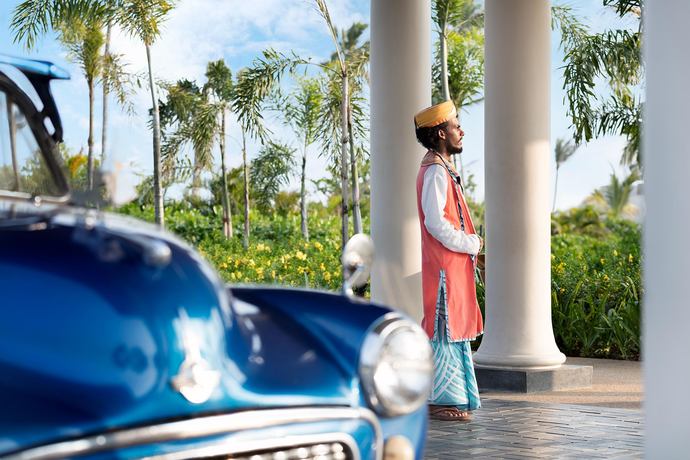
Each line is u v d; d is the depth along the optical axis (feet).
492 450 17.15
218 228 64.95
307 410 7.54
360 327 8.37
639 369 30.40
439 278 19.83
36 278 7.14
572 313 35.09
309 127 64.90
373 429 7.97
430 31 25.18
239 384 7.48
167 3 46.11
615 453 16.89
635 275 37.11
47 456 6.61
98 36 49.83
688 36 11.03
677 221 11.06
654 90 11.29
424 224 19.90
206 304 7.59
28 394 6.77
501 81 25.07
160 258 7.45
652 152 11.30
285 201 73.36
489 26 25.31
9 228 7.64
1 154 10.14
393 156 24.52
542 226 25.18
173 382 7.15
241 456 7.34
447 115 20.02
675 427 11.02
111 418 6.95
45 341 6.91
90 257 7.41
